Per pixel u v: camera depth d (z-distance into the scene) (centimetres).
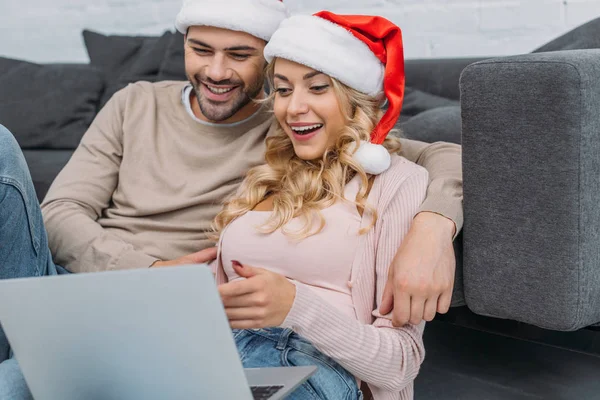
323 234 119
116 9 294
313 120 125
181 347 82
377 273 118
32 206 123
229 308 95
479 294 127
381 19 127
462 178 125
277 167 133
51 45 313
